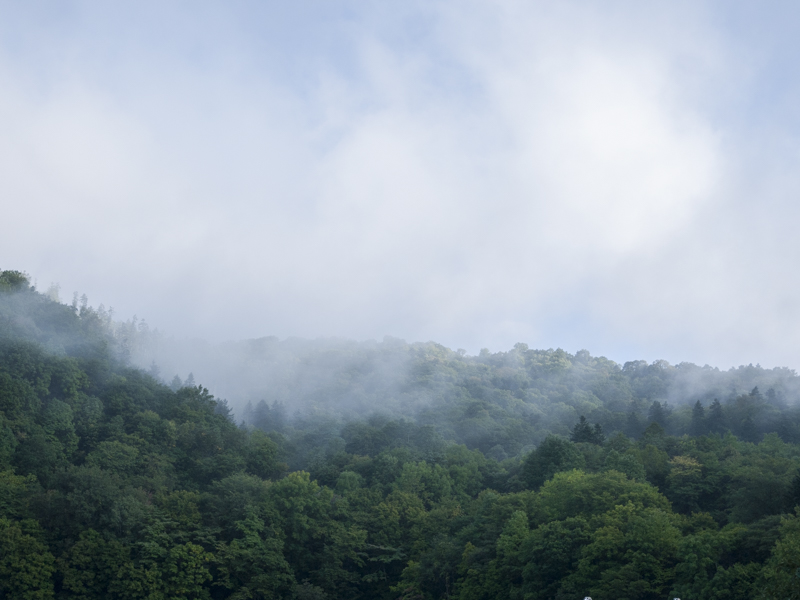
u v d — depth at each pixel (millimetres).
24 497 92625
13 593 81500
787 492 81812
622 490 88750
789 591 52875
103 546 88250
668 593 68438
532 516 96375
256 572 94875
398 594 101625
